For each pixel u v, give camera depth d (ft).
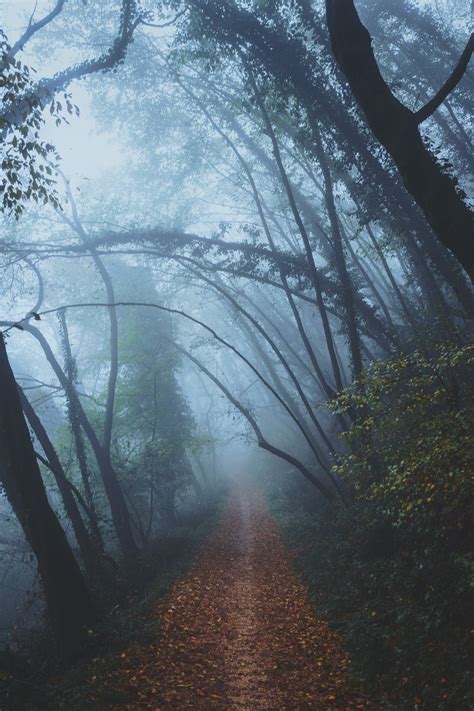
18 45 48.44
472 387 37.14
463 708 19.21
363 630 28.99
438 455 26.09
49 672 33.99
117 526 67.51
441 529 30.25
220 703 24.36
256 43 56.08
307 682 26.05
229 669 28.43
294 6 58.29
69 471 83.51
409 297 87.76
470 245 19.72
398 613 28.02
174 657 29.99
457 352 29.91
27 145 35.91
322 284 69.87
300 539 60.49
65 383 65.62
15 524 82.74
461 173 83.76
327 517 62.28
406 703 21.45
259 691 25.46
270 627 35.29
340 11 20.74
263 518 84.94
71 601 36.45
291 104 70.08
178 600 42.52
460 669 21.18
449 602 25.21
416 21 82.38
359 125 57.26
